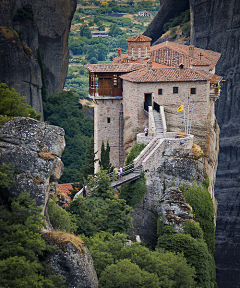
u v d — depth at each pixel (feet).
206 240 230.89
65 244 126.82
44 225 131.13
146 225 221.46
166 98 257.55
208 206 232.12
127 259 142.51
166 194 212.02
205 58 320.91
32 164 137.69
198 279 196.13
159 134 239.30
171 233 204.44
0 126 140.15
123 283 133.80
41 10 405.59
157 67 280.72
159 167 227.61
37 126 142.51
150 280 135.64
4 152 137.49
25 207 133.69
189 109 259.60
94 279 129.18
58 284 122.42
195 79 255.70
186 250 198.29
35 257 124.26
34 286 115.03
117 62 299.99
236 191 412.57
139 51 295.69
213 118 307.58
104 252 148.15
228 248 400.88
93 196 199.11
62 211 157.69
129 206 207.31
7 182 132.77
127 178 218.38
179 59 290.15
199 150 235.40
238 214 407.23
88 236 175.11
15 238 125.49
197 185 231.30
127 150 271.08
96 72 275.18
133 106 260.42
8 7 344.90
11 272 115.44
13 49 335.67
